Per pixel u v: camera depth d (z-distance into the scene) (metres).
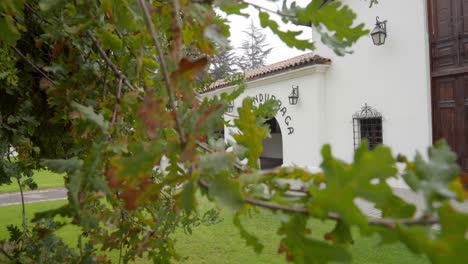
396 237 0.42
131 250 1.31
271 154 15.49
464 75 6.82
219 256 4.73
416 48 7.46
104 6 0.90
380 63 8.16
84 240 4.80
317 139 9.45
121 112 0.97
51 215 0.65
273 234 5.50
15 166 1.71
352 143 8.86
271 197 0.58
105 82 1.08
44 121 1.82
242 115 0.80
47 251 1.25
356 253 4.43
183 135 0.55
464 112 6.82
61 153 1.92
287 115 10.41
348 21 0.85
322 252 0.51
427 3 7.33
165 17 0.89
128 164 0.55
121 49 0.98
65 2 0.93
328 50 9.42
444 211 0.38
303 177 0.61
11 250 1.20
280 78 10.48
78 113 0.85
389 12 7.95
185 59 0.54
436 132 7.28
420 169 0.46
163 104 0.73
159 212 1.36
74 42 1.10
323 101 9.52
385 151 0.40
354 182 0.41
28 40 1.56
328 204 0.42
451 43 7.01
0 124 1.53
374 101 8.29
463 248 0.34
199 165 0.54
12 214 7.43
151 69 1.08
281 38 0.89
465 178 0.46
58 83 1.14
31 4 1.32
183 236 5.61
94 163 0.66
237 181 0.54
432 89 7.32
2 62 1.31
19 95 1.71
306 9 0.85
